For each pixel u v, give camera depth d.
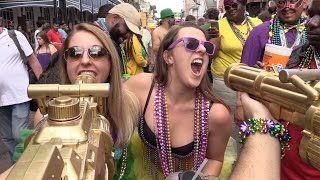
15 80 3.69
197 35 1.76
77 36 1.63
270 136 0.97
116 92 1.64
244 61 2.79
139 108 1.89
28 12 12.80
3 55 3.64
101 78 1.64
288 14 2.60
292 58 1.79
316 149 0.82
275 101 0.98
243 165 0.91
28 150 0.69
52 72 2.12
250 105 1.06
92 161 0.82
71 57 1.63
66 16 10.48
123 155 1.81
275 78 1.00
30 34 12.30
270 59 1.96
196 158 1.87
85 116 0.96
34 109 3.85
